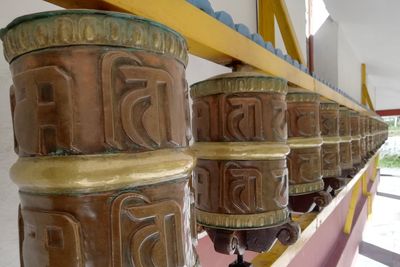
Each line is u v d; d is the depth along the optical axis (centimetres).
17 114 27
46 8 55
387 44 326
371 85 602
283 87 49
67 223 24
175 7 37
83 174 24
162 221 27
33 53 25
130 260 25
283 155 49
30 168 25
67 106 24
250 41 54
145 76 26
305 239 83
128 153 25
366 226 404
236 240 47
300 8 200
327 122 84
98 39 25
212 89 48
